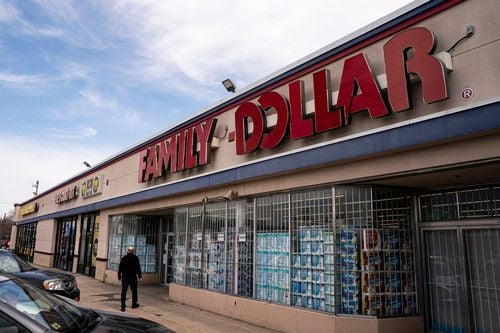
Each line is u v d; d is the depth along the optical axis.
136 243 17.48
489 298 7.06
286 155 8.86
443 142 6.37
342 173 8.02
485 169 6.37
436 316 7.79
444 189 7.92
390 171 7.17
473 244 7.39
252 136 9.85
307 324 8.27
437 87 6.28
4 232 76.50
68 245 25.30
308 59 8.82
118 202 17.45
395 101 6.83
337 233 8.16
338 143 7.74
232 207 11.12
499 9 5.94
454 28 6.41
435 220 7.95
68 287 9.20
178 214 13.70
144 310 11.41
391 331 7.62
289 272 9.00
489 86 5.90
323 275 8.31
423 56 6.51
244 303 9.95
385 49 7.08
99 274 19.30
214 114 11.84
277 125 9.17
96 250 20.88
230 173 10.55
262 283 9.71
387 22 7.34
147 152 15.34
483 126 5.71
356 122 7.65
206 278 11.77
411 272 8.12
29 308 4.25
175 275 13.35
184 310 11.41
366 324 7.59
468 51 6.19
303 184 8.83
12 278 5.00
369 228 7.98
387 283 7.95
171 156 13.41
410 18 7.01
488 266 7.14
